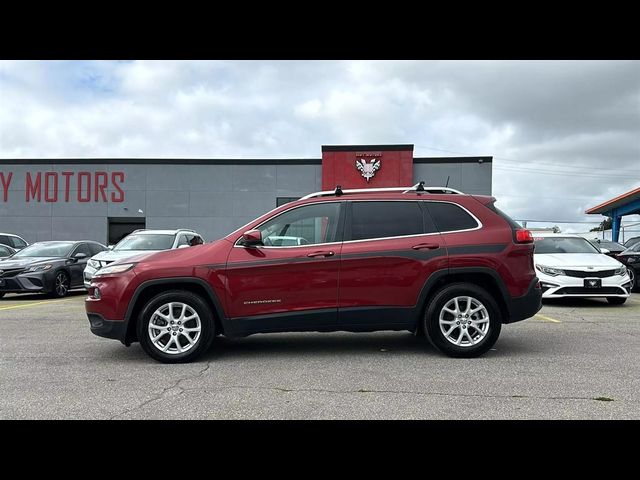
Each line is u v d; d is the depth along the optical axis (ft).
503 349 20.80
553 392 14.87
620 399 14.20
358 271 18.97
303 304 18.86
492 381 16.02
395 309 19.03
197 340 18.70
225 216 88.17
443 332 19.07
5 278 40.57
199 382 16.12
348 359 19.12
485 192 83.82
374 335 24.07
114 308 18.71
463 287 19.04
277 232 19.56
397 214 19.79
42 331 25.89
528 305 19.38
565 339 22.97
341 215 19.71
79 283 46.44
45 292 42.22
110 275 18.97
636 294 45.37
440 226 19.67
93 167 89.97
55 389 15.43
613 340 22.74
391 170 84.38
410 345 21.66
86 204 89.92
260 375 16.90
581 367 17.78
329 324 18.98
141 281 18.69
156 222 88.99
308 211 19.80
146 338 18.57
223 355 19.97
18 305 37.93
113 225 90.43
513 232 19.70
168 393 14.97
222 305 18.71
